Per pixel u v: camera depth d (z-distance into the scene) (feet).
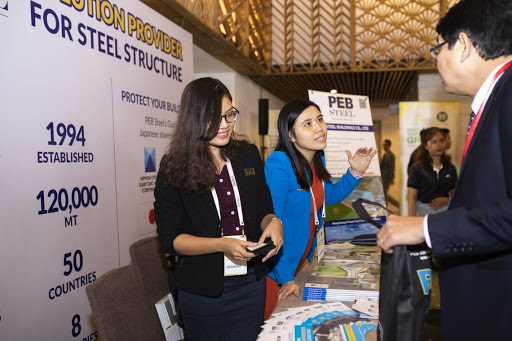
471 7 2.93
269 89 28.81
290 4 21.38
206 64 18.99
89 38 7.04
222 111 4.31
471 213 2.52
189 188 4.38
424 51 20.26
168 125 10.07
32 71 5.78
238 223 4.69
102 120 7.39
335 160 10.07
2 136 5.29
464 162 2.87
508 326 2.62
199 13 12.92
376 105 39.29
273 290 5.50
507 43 2.82
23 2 5.63
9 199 5.38
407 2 19.86
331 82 25.30
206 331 4.63
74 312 6.48
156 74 9.49
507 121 2.50
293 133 6.08
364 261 6.27
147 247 5.14
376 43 20.76
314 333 3.63
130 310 4.41
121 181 7.98
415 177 12.25
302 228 6.02
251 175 4.93
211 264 4.47
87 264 6.87
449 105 18.17
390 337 2.93
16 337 5.42
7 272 5.32
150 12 9.21
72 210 6.54
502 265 2.66
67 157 6.45
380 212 9.56
